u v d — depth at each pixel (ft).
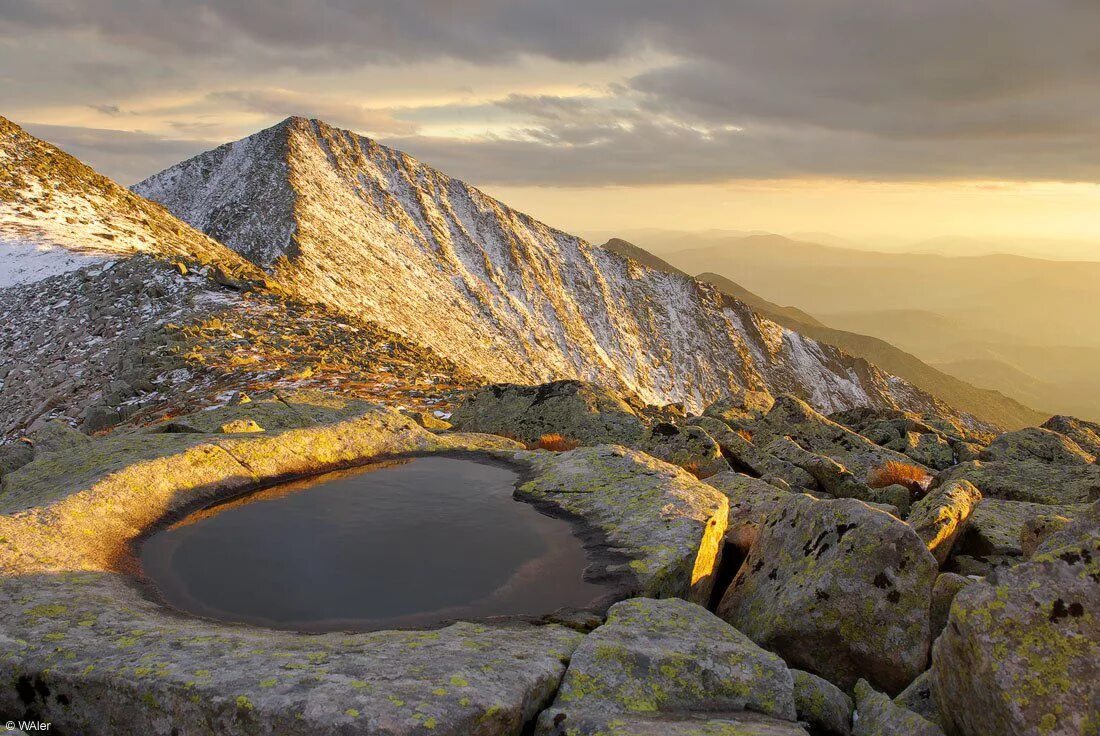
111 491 37.91
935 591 33.12
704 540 38.88
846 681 31.68
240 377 140.05
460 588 33.83
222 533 38.81
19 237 296.10
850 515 34.24
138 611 28.32
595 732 22.00
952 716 24.93
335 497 45.44
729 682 26.12
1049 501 63.21
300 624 29.76
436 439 58.80
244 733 20.21
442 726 20.17
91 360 171.83
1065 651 22.22
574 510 43.70
